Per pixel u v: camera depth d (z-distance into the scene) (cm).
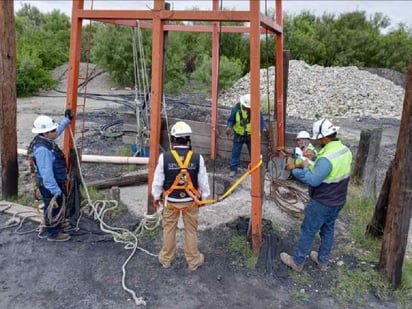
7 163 636
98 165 846
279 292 436
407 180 427
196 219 448
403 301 433
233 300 420
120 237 526
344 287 447
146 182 736
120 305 409
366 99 1836
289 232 553
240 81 2167
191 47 2681
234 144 765
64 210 513
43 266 470
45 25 3425
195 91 2228
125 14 504
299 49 3050
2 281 445
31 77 2025
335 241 544
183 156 423
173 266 471
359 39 3119
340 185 421
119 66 2223
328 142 421
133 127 967
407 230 440
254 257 486
